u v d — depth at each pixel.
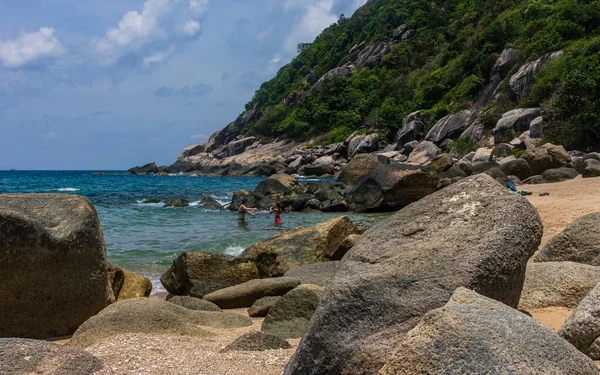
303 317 6.41
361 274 3.75
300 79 120.81
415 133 65.94
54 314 6.48
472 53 71.00
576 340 3.82
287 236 10.90
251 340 4.93
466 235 3.89
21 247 6.25
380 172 23.06
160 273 10.72
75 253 6.62
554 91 46.19
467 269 3.59
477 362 2.30
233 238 14.94
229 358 4.45
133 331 5.43
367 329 3.37
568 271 5.38
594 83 41.66
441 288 3.49
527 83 54.78
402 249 3.96
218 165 84.56
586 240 6.03
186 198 30.66
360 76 98.62
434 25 100.56
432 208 4.32
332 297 3.57
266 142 100.81
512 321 2.59
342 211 23.20
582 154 36.31
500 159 41.62
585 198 16.08
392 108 78.00
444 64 82.31
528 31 62.97
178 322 5.72
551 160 28.03
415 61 94.62
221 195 33.59
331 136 86.06
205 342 5.21
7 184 47.75
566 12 58.53
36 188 41.03
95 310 6.79
